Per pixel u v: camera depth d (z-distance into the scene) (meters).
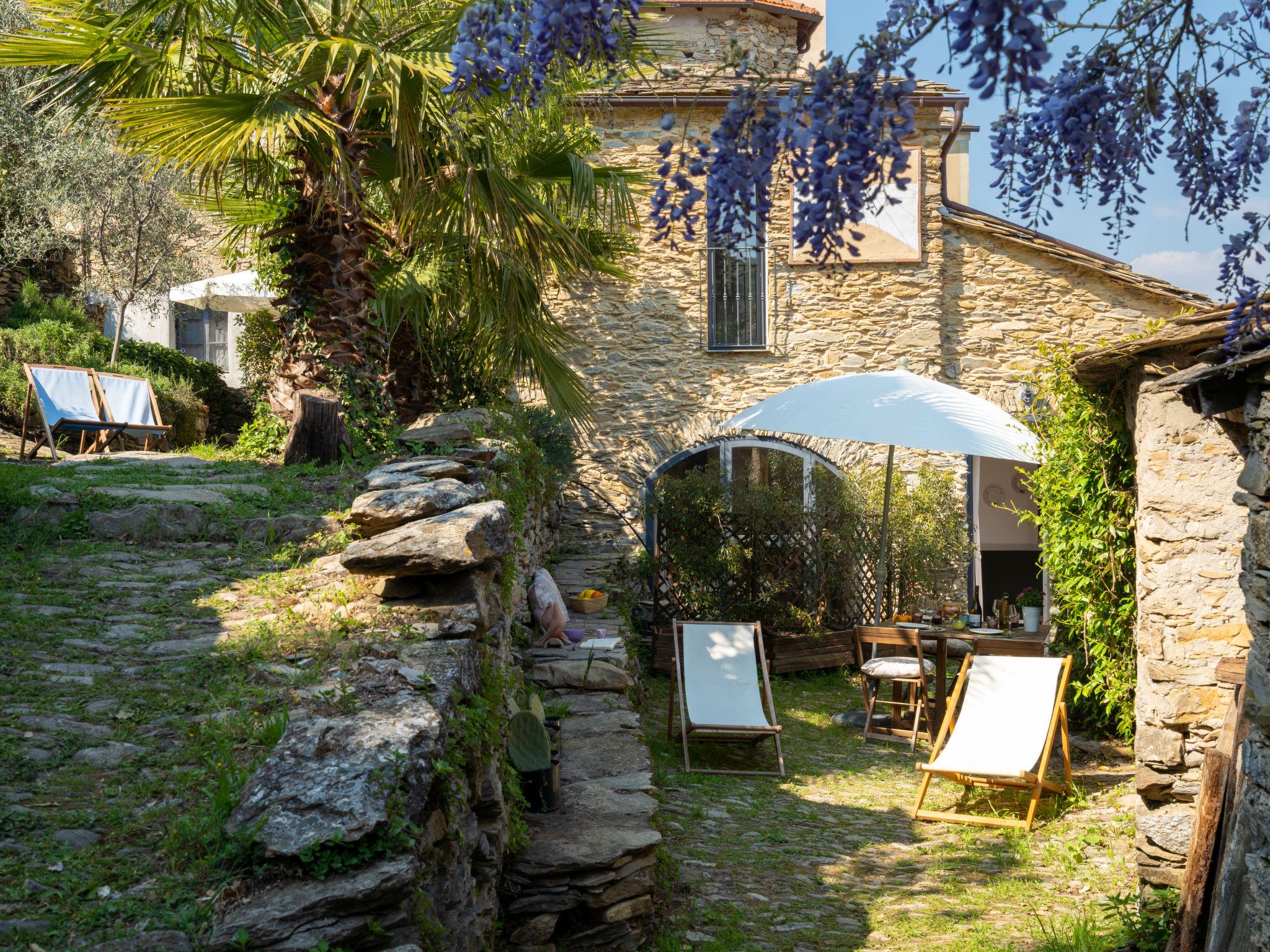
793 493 11.05
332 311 7.13
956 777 6.45
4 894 2.08
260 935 1.98
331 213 7.00
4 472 5.91
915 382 8.72
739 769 7.30
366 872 2.15
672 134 11.39
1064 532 7.36
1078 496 7.21
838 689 10.16
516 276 8.21
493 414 8.40
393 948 2.08
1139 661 5.47
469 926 2.81
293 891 2.09
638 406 11.77
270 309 11.64
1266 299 2.53
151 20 6.73
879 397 8.41
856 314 11.71
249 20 7.09
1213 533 5.21
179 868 2.22
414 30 6.81
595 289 11.81
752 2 13.79
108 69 7.09
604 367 11.77
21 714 2.99
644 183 10.08
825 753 7.86
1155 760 5.21
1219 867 3.78
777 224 11.72
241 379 15.62
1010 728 6.43
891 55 1.89
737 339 11.84
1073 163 2.25
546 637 7.23
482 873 3.25
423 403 9.59
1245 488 3.45
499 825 3.46
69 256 14.38
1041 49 1.50
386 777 2.36
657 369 11.79
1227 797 3.82
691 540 10.86
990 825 6.10
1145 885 4.80
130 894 2.12
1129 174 2.30
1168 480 5.32
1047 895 4.98
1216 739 5.12
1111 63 2.23
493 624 4.11
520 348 9.16
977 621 8.55
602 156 11.42
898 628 8.26
